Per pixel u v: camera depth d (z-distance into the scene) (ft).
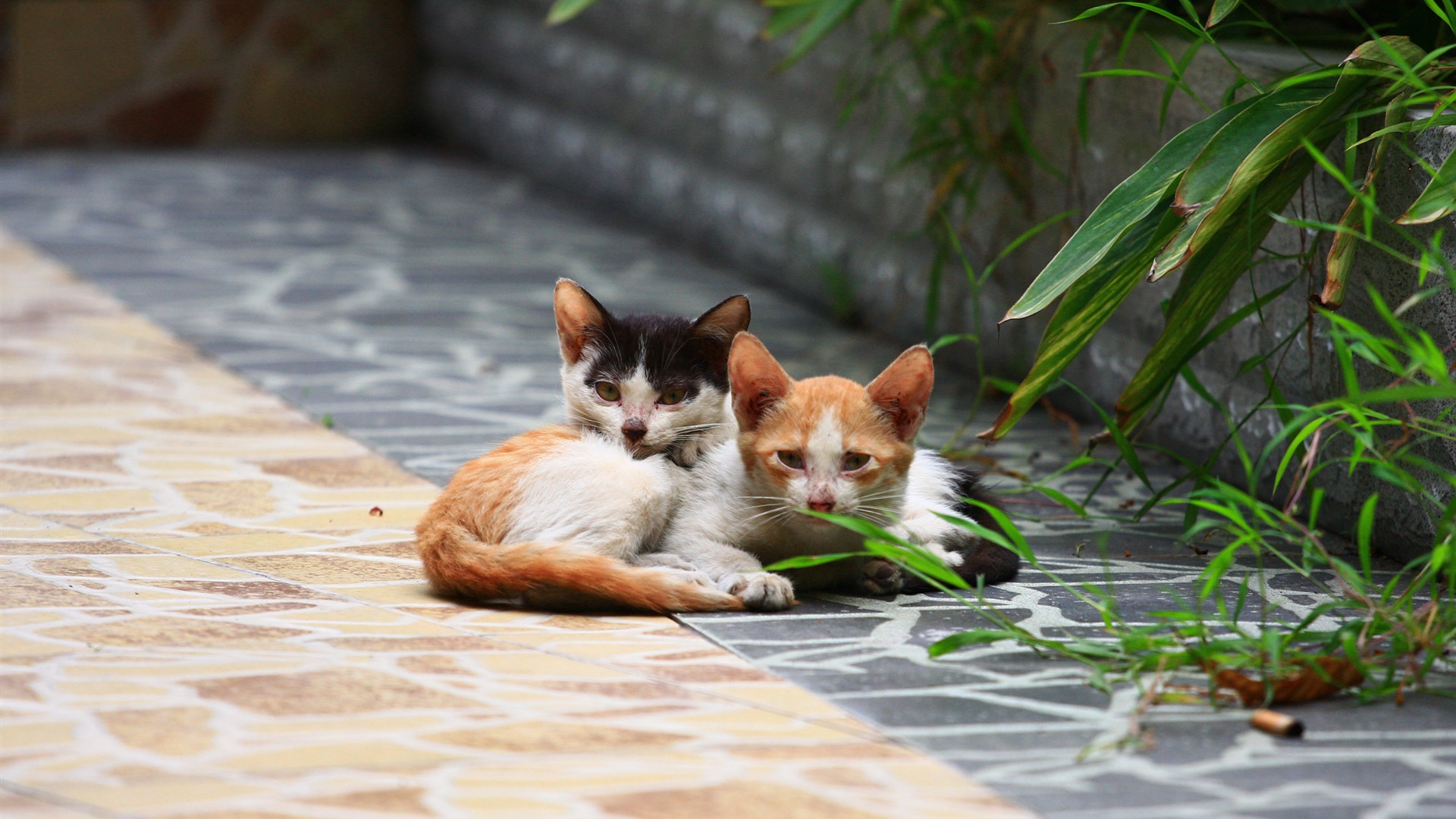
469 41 49.93
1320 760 11.21
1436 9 16.14
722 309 16.83
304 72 51.80
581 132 44.32
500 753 10.96
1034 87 25.17
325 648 13.24
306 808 9.93
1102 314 16.70
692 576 14.82
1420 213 14.39
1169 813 10.21
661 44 39.70
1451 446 15.94
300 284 33.47
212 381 25.39
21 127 48.32
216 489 19.12
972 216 27.04
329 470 20.25
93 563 15.76
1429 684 13.00
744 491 15.53
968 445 22.99
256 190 44.47
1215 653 12.78
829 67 32.17
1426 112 16.33
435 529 14.90
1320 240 18.30
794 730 11.64
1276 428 19.48
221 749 10.87
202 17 49.90
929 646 13.80
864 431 15.07
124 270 33.99
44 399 23.61
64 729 11.14
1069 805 10.30
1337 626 14.60
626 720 11.71
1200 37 18.08
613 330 16.99
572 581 14.28
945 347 28.60
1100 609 13.88
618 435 16.47
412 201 44.06
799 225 33.60
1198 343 17.44
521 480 15.16
